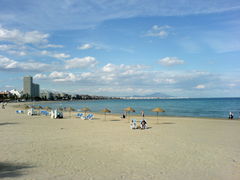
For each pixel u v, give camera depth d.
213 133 16.94
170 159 9.42
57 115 31.75
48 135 15.74
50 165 8.48
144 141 13.48
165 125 22.70
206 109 57.03
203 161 9.13
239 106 70.69
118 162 8.94
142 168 8.16
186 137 15.02
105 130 18.64
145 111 51.69
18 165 8.47
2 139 14.04
